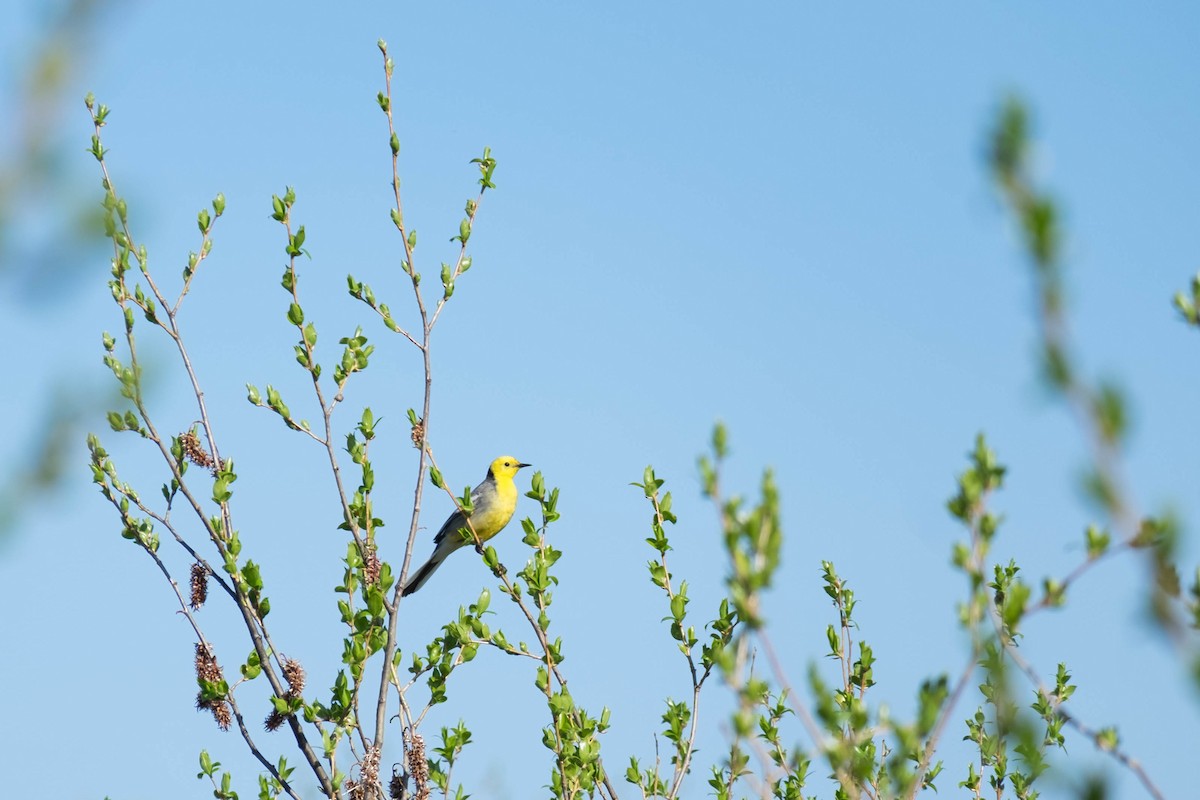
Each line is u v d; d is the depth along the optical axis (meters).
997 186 4.39
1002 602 8.62
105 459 13.27
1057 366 4.38
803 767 11.02
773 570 6.14
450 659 13.27
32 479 5.77
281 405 13.49
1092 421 4.38
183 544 13.02
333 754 12.36
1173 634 4.70
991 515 6.11
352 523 13.42
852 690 11.63
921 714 6.37
